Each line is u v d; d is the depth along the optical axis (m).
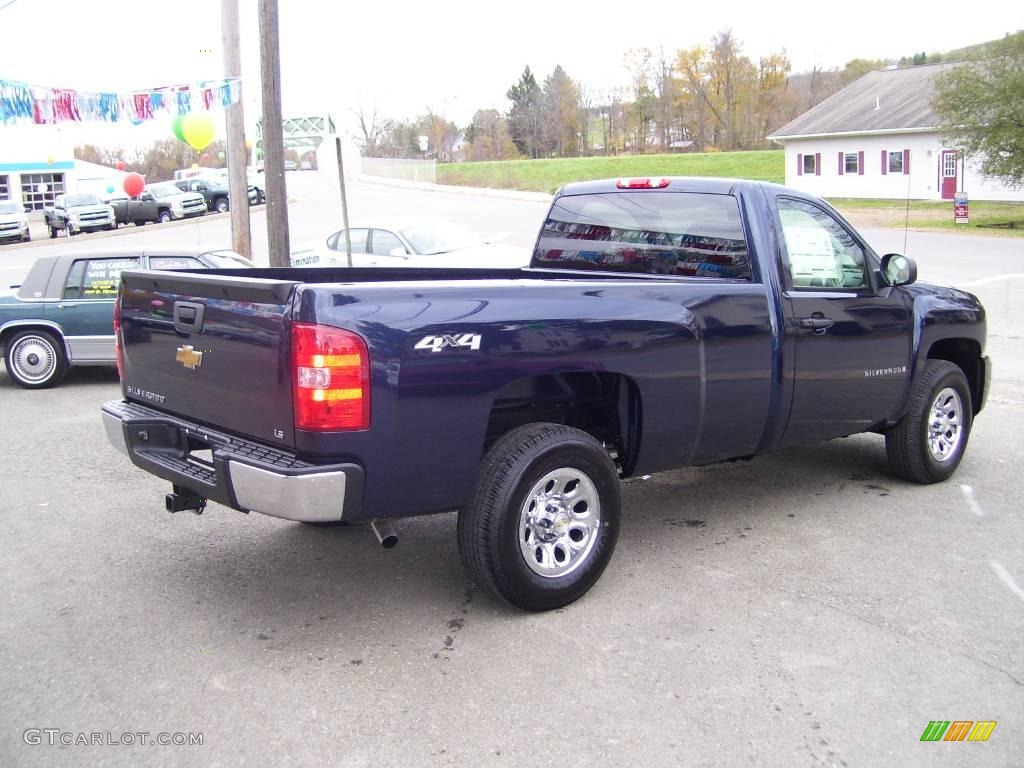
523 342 4.10
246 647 4.01
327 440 3.67
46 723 3.41
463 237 14.56
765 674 3.77
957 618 4.28
